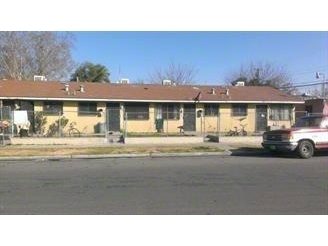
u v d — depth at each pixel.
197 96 32.84
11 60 50.25
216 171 13.70
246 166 15.03
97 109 31.61
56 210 8.33
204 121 33.53
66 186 10.97
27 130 26.22
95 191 10.27
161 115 32.84
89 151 19.59
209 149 20.66
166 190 10.40
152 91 33.94
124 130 27.55
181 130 32.75
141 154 19.20
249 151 20.09
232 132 30.95
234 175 12.83
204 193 10.02
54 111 29.02
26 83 32.97
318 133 18.17
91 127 31.30
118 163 16.08
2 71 50.34
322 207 8.61
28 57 51.66
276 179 12.09
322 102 41.53
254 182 11.58
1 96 29.41
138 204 8.88
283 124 34.88
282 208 8.52
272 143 18.64
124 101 31.64
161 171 13.70
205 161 16.75
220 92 35.28
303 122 18.97
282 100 34.31
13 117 24.91
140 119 32.34
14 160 17.53
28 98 29.72
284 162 16.34
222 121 33.88
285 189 10.55
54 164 15.85
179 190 10.41
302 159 17.55
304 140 18.03
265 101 33.94
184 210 8.35
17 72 50.38
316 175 12.86
